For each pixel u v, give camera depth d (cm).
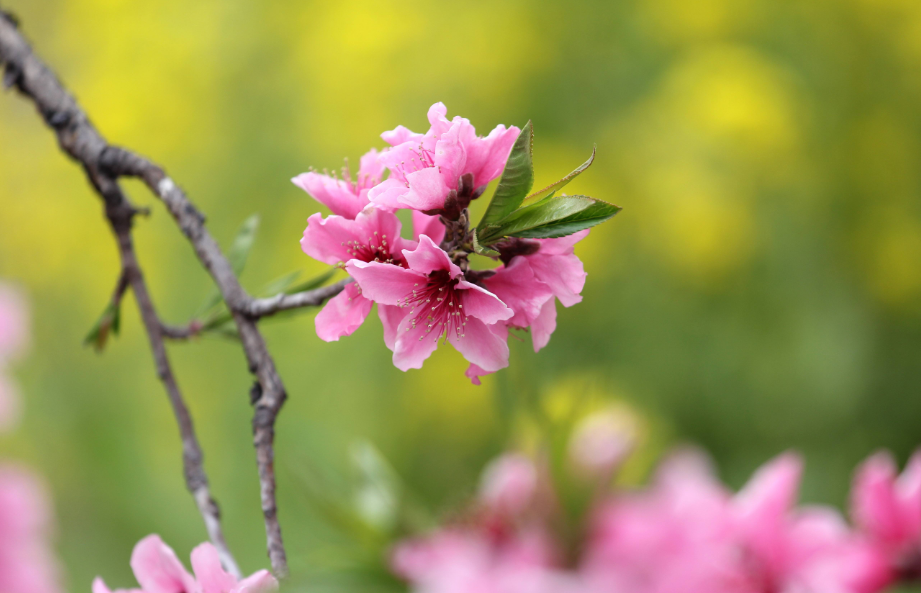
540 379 81
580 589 76
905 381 187
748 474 173
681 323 181
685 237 175
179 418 87
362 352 186
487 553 77
